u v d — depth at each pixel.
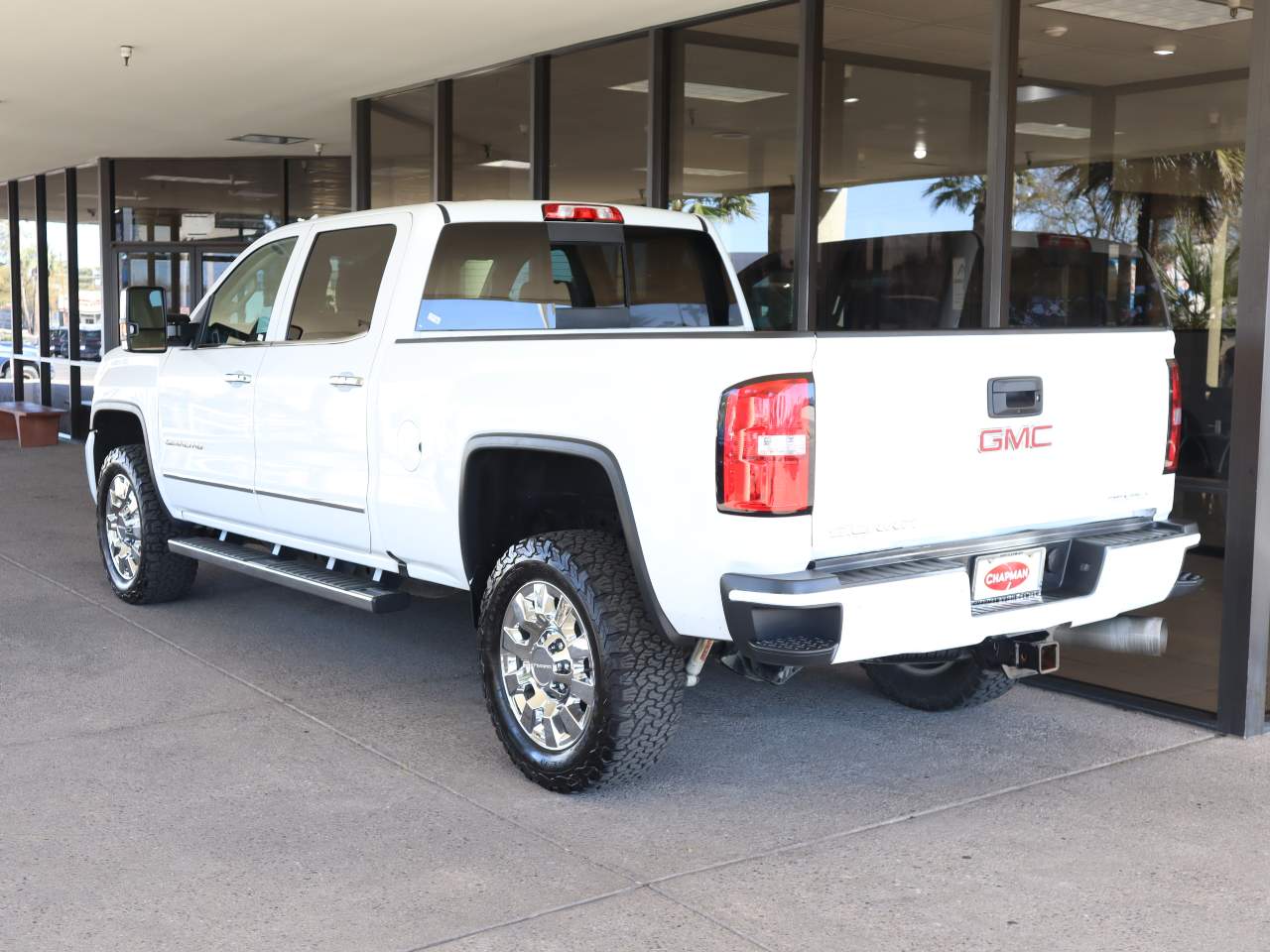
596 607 3.94
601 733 3.96
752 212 7.30
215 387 5.88
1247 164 4.60
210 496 6.01
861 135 6.77
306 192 14.76
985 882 3.51
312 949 3.09
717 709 5.14
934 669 5.03
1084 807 4.08
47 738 4.66
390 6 7.52
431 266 4.95
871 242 6.77
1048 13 6.43
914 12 6.51
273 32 8.22
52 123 12.26
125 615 6.61
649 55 7.90
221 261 15.04
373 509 4.90
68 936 3.14
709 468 3.53
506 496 4.50
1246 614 4.74
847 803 4.10
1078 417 4.00
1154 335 4.22
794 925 3.24
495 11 7.54
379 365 4.85
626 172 8.16
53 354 16.61
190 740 4.66
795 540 3.46
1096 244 6.82
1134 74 6.80
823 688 5.44
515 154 9.08
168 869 3.54
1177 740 4.77
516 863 3.61
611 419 3.82
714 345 3.55
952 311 6.46
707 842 3.78
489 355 4.31
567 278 5.31
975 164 6.34
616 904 3.35
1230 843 3.80
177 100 10.89
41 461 13.54
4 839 3.73
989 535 3.85
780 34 7.07
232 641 6.11
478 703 5.17
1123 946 3.14
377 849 3.70
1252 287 4.60
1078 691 5.34
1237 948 3.14
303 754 4.52
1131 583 4.04
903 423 3.62
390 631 6.37
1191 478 8.02
